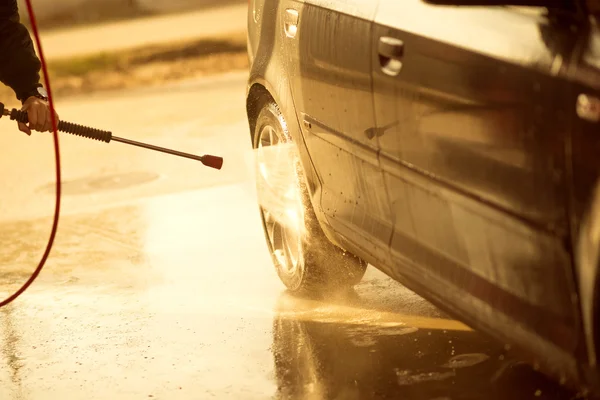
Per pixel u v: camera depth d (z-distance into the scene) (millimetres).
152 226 8031
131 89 17078
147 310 6016
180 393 4762
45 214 8781
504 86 3480
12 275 7047
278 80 5582
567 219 3258
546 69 3295
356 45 4520
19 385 5066
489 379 4551
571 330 3355
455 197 3857
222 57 19547
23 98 5605
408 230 4316
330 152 4977
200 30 23266
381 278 6250
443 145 3875
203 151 10797
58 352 5480
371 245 4676
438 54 3867
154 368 5109
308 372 4863
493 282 3727
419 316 5508
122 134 12398
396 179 4309
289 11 5434
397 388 4570
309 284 5809
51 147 12250
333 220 5121
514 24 3537
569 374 3406
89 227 8164
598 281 3191
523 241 3492
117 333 5680
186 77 17781
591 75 3129
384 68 4277
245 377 4883
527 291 3535
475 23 3730
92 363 5270
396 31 4176
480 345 4965
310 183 5383
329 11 4879
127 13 27875
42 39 25281
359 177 4703
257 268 6711
